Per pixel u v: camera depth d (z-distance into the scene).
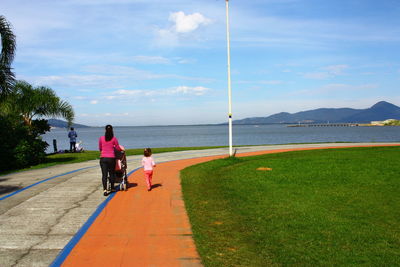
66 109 25.03
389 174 12.57
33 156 17.56
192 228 6.50
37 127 23.45
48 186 10.73
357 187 10.43
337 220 7.21
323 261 5.23
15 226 6.54
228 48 17.91
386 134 104.25
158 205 8.25
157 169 14.62
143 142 68.62
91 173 13.68
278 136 90.94
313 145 30.03
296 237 6.21
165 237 5.98
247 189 10.15
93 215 7.32
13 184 11.24
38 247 5.44
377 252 5.61
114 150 9.58
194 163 16.97
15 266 4.69
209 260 5.00
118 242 5.70
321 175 12.41
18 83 23.03
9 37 17.94
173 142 66.25
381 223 7.09
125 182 10.16
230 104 18.16
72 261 4.89
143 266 4.75
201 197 9.15
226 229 6.54
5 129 17.02
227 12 17.88
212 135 107.50
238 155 21.16
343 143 33.59
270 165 15.12
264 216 7.45
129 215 7.36
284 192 9.75
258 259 5.19
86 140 89.50
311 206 8.27
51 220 6.95
